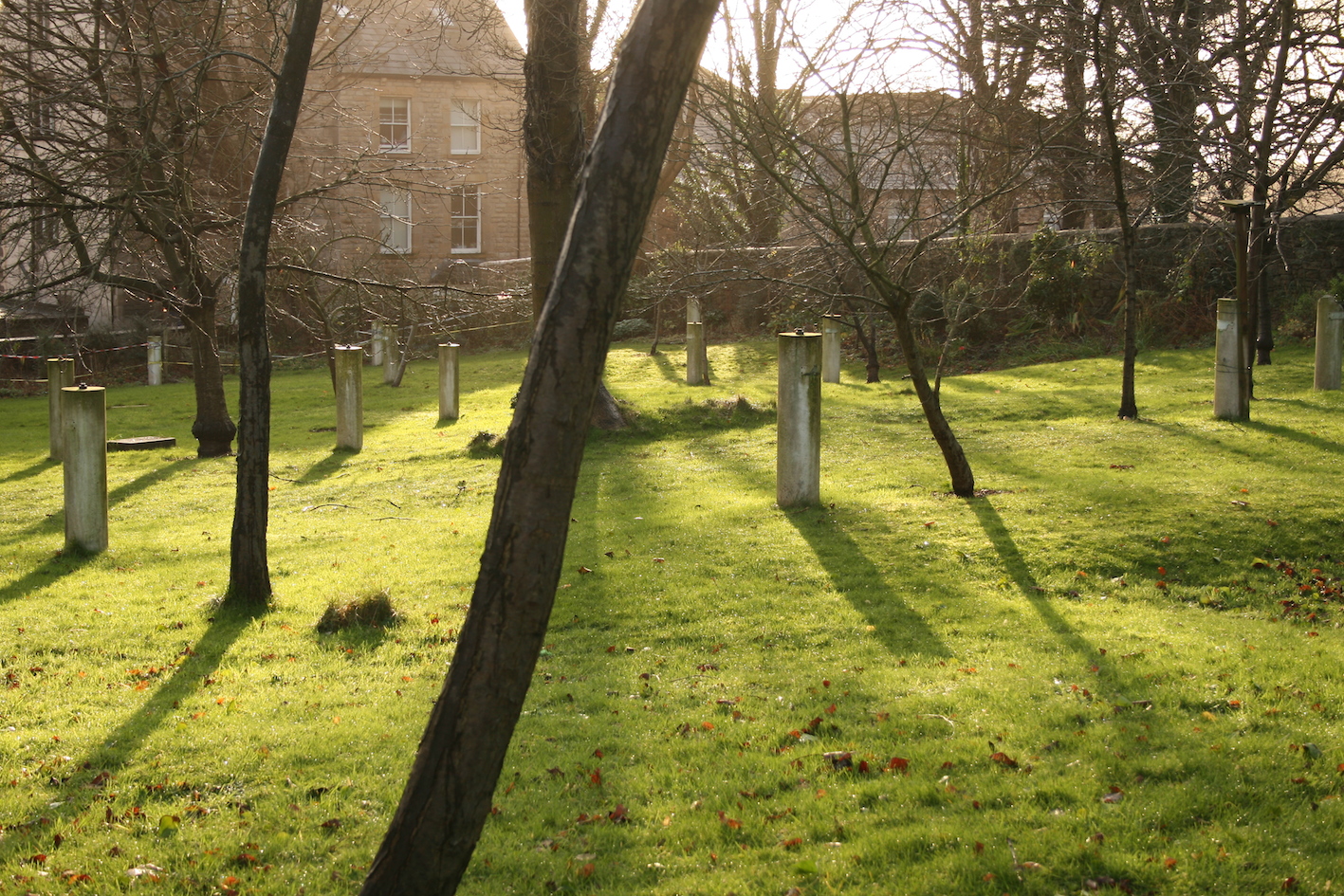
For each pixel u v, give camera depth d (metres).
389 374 22.86
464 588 8.32
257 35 15.53
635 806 4.59
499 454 14.02
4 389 23.81
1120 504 9.18
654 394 17.75
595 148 2.68
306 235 19.66
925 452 12.55
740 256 17.30
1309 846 3.94
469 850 2.77
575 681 6.28
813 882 3.86
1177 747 4.83
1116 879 3.77
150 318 27.59
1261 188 14.23
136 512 11.77
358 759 5.18
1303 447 10.84
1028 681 5.80
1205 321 19.55
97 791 4.91
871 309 18.75
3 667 6.75
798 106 11.89
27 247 11.30
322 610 7.84
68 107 13.30
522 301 18.06
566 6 12.54
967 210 9.20
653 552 9.05
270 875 4.09
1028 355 19.97
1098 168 16.66
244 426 7.88
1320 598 7.15
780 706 5.68
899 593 7.66
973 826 4.19
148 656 6.95
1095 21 11.09
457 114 37.38
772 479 11.80
